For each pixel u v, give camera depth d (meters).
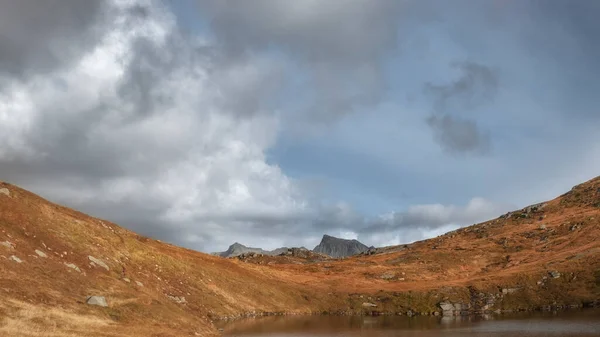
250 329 65.50
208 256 104.69
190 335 45.22
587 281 105.94
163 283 71.44
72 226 65.19
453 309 101.25
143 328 41.34
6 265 42.03
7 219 53.34
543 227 167.88
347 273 136.25
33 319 33.72
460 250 163.12
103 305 43.97
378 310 101.19
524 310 99.81
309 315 93.06
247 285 95.88
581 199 193.00
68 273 48.38
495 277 117.38
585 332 60.00
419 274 138.00
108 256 63.72
